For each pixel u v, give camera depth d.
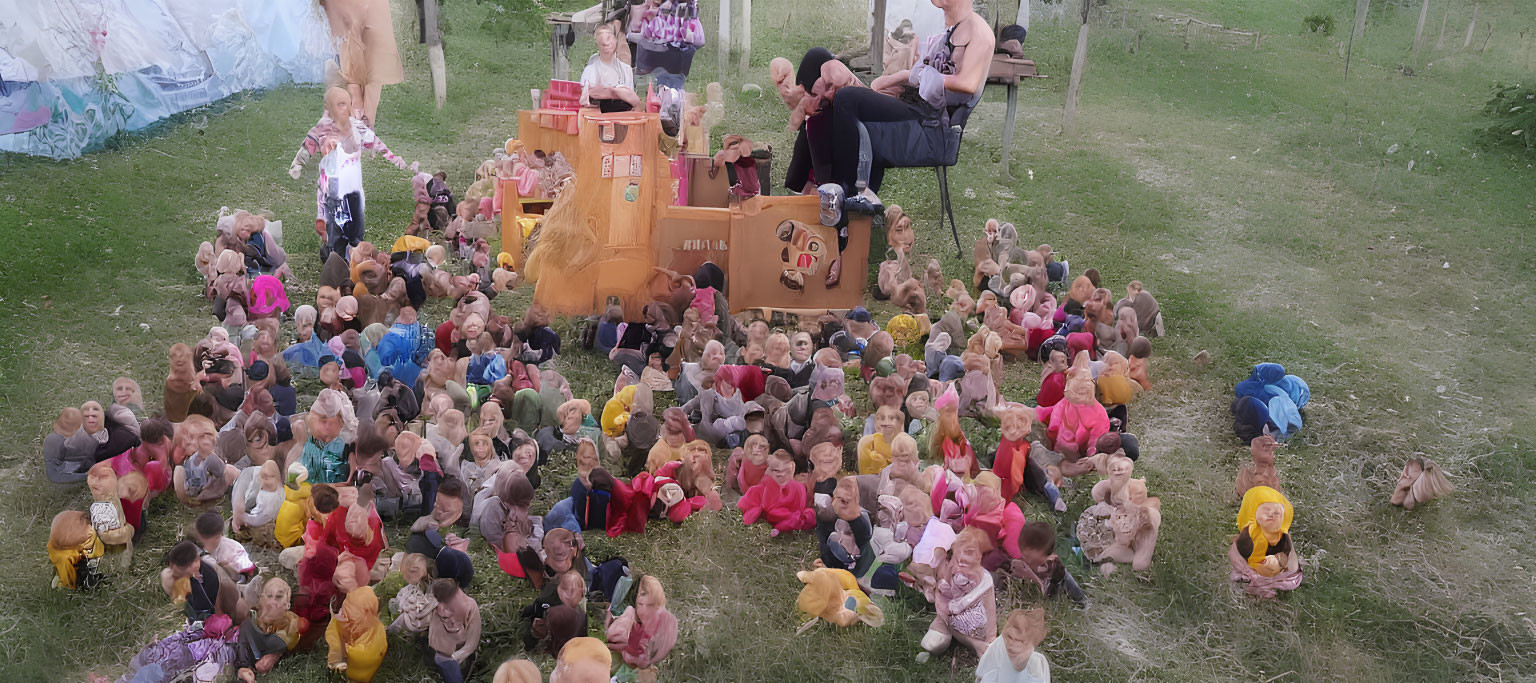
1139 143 17.97
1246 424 9.66
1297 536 8.45
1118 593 7.72
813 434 8.69
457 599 6.45
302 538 7.62
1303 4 29.59
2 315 10.37
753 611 7.37
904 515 7.65
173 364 8.49
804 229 10.93
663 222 10.60
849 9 23.20
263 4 17.58
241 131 15.76
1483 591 7.91
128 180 13.65
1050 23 24.53
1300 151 17.92
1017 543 7.55
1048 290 12.20
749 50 20.39
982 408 9.55
